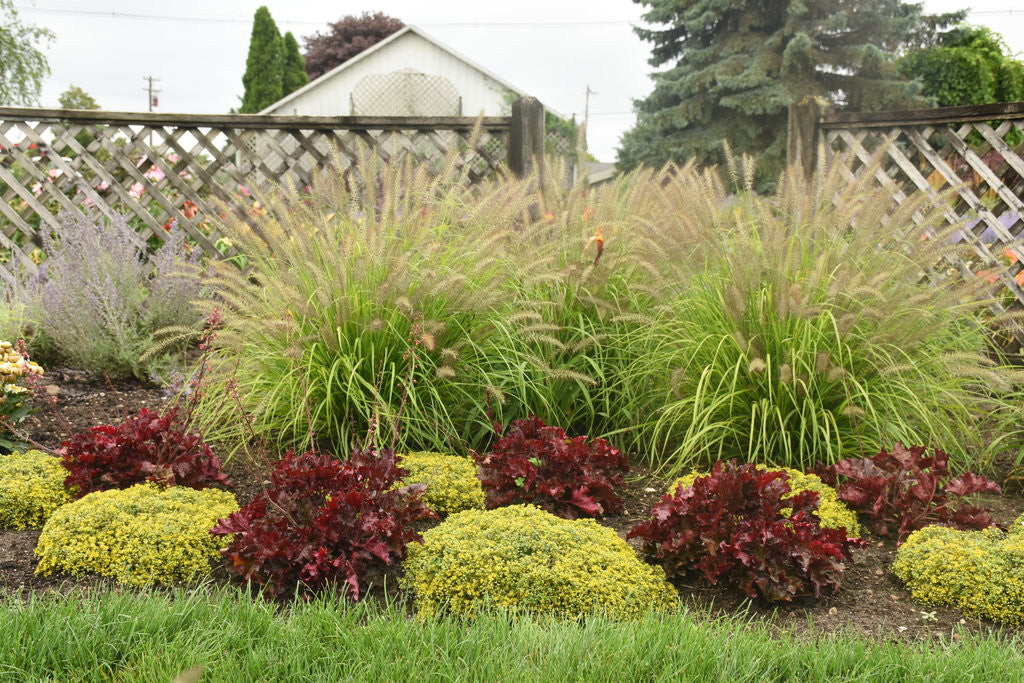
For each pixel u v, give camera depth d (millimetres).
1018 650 2516
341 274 4184
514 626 2475
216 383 4480
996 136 5867
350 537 2938
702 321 4480
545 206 4996
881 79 22344
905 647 2469
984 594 2811
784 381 3893
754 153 21938
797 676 2314
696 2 22953
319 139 7270
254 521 2971
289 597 2857
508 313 4516
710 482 3078
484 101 24438
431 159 7039
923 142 6242
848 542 2992
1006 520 3654
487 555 2830
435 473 3699
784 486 3115
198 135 6746
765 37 22297
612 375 4715
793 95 21062
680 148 22281
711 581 2908
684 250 4414
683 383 4332
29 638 2279
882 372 3883
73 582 2863
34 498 3359
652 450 4355
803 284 4168
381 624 2500
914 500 3408
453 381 4375
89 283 5613
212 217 6508
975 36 23781
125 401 5086
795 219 4496
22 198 6723
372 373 4121
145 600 2594
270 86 32750
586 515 3590
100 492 3309
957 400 4176
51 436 4379
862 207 4312
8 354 4164
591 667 2266
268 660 2283
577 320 4699
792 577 2859
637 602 2756
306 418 4254
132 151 6695
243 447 4344
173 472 3529
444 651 2332
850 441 4121
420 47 24281
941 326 4164
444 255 4496
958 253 5414
